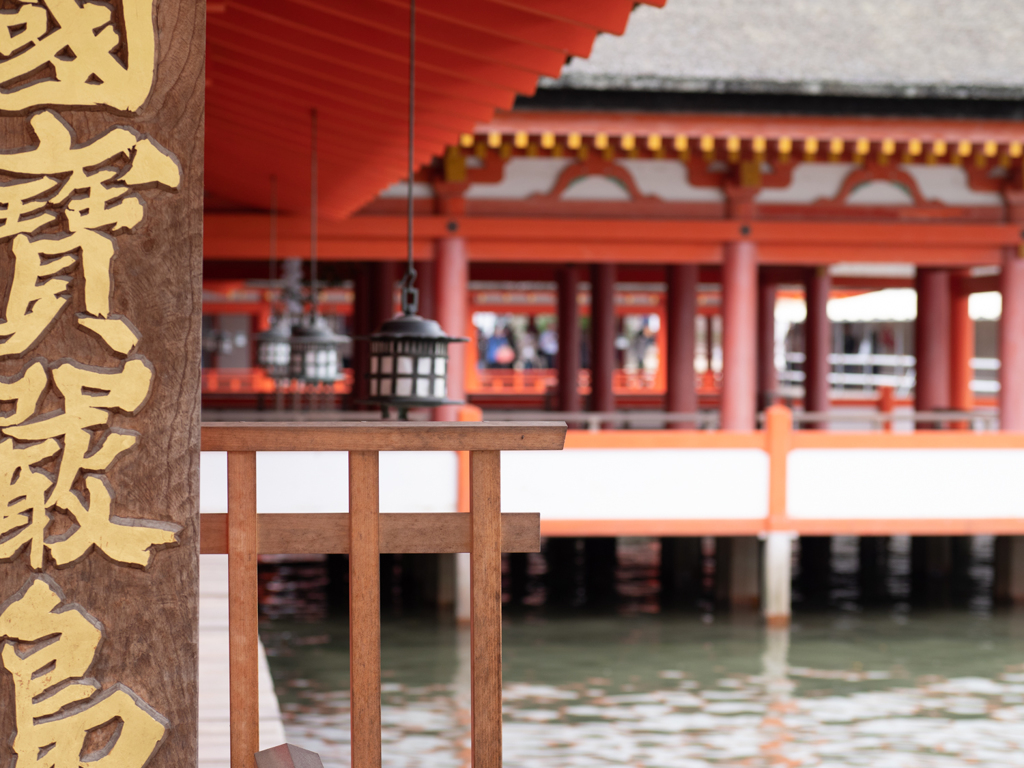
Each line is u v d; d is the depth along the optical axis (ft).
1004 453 47.80
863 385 124.06
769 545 48.16
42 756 9.64
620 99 47.42
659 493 46.78
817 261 55.16
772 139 48.98
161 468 9.82
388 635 45.24
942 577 60.95
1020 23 59.47
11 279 9.61
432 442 10.57
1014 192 55.01
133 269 9.75
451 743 31.71
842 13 58.44
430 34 18.47
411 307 20.35
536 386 123.95
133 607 9.80
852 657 42.93
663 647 44.21
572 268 77.00
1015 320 55.72
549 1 16.47
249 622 10.54
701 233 53.78
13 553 9.60
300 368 39.29
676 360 64.90
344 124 27.91
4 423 9.59
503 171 53.21
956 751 31.78
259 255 51.70
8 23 9.58
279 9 20.16
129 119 9.74
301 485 43.39
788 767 30.32
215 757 18.37
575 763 30.45
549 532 46.32
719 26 55.47
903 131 49.55
